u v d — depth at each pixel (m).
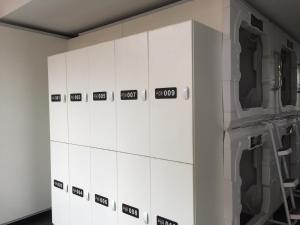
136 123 2.27
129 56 2.31
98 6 2.84
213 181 2.14
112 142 2.50
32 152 3.54
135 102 2.27
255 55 3.04
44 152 3.67
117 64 2.42
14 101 3.35
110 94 2.49
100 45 2.57
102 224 2.63
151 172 2.18
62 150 3.09
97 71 2.62
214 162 2.15
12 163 3.34
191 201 1.93
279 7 2.74
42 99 3.65
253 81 3.05
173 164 2.03
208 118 2.08
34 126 3.56
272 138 2.74
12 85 3.33
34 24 3.46
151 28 2.81
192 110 1.90
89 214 2.77
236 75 2.31
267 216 2.96
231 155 2.24
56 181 3.20
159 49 2.08
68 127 2.99
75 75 2.87
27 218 3.54
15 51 3.35
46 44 3.68
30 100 3.51
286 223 2.98
